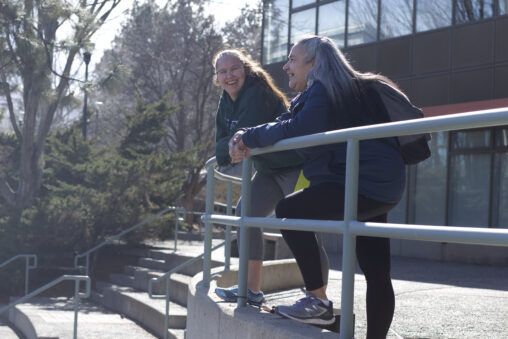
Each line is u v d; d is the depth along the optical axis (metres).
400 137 2.96
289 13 19.83
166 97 22.36
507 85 13.98
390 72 16.61
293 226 2.92
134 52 35.28
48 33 16.16
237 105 4.11
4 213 15.80
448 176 15.13
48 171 18.81
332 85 2.92
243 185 3.61
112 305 12.12
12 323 12.01
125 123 22.36
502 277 9.48
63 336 8.99
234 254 11.32
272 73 19.98
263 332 3.05
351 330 2.59
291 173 4.14
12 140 20.47
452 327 4.44
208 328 3.86
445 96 15.25
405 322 4.65
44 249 15.32
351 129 2.57
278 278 6.35
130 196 16.50
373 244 2.80
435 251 14.38
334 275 8.04
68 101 17.83
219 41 34.53
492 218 14.19
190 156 19.48
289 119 3.11
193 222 31.23
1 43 15.55
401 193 2.88
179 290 10.02
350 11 17.89
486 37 14.41
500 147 14.10
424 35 15.80
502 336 4.10
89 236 15.68
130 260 15.67
